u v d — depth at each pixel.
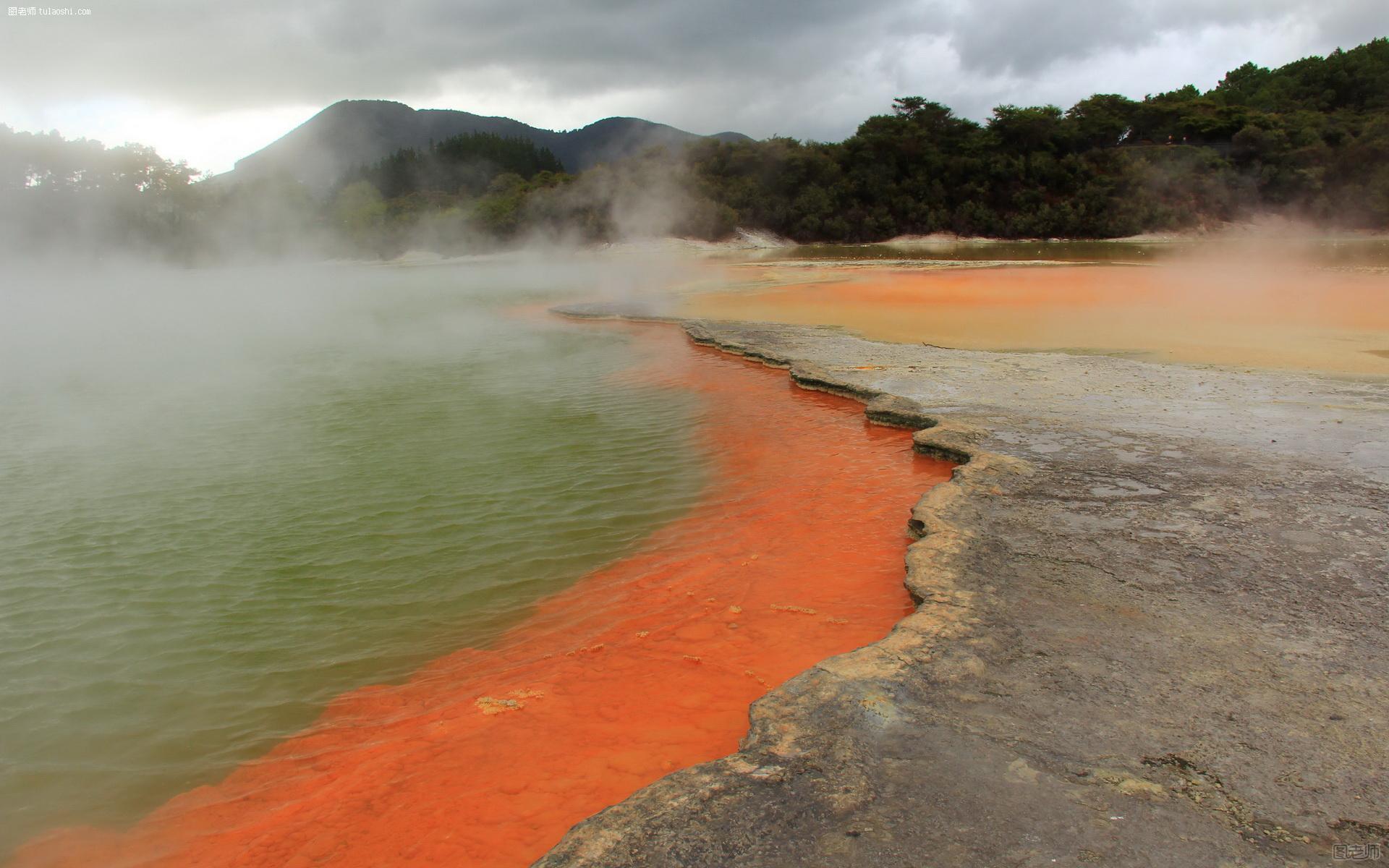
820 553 6.66
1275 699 3.88
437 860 3.49
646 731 4.36
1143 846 2.94
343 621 6.04
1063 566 5.46
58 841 3.92
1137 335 15.23
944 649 4.45
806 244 64.81
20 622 6.15
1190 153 64.38
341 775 4.23
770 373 13.92
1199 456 7.76
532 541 7.36
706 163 68.44
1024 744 3.59
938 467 8.55
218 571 6.95
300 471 9.67
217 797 4.19
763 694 4.67
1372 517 6.08
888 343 15.36
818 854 2.99
